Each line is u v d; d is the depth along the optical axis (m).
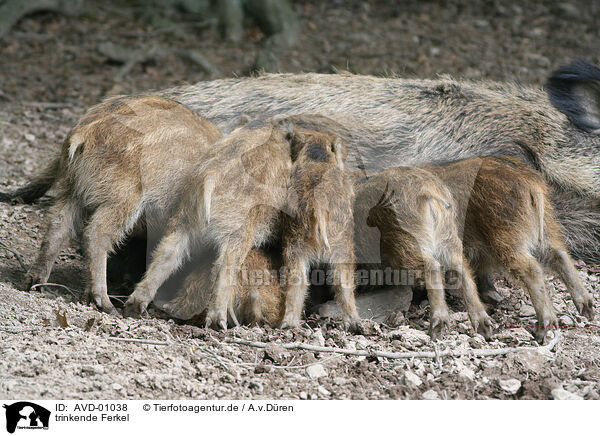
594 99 11.95
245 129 9.47
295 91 12.13
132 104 9.71
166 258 8.80
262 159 8.95
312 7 28.06
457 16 27.23
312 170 8.93
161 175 9.22
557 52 23.61
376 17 27.23
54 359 7.69
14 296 8.85
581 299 9.10
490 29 25.86
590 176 11.77
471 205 9.30
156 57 22.38
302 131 9.62
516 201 9.10
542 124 11.84
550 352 8.66
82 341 8.09
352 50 23.62
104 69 21.44
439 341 8.66
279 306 8.98
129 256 10.22
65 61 21.84
